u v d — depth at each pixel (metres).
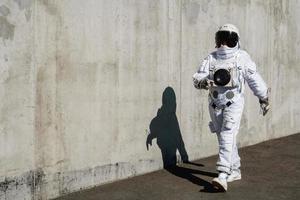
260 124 8.46
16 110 4.65
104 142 5.61
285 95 9.10
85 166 5.41
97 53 5.44
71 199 5.10
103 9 5.48
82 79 5.29
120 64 5.74
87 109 5.38
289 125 9.29
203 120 7.12
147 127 6.17
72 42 5.15
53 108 5.00
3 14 4.48
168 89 6.46
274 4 8.63
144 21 6.02
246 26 7.95
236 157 6.01
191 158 6.98
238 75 5.59
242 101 5.67
